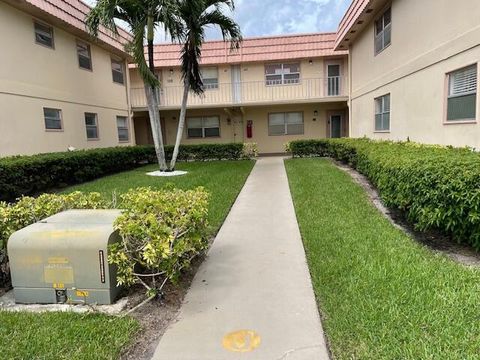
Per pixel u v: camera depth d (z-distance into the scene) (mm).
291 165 13500
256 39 19672
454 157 5098
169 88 20109
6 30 10133
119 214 3984
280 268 4234
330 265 4082
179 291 3711
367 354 2512
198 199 4293
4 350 2664
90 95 14570
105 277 3383
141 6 10781
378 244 4688
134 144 19000
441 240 4953
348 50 16906
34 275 3455
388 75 11227
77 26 12727
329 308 3213
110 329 2941
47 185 9961
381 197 6691
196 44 12102
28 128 10984
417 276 3648
